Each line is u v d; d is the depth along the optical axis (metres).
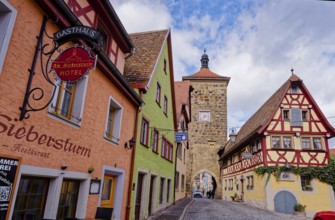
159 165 13.83
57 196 4.98
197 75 38.25
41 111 4.51
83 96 5.86
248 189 22.20
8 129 3.82
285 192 18.41
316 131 19.75
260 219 13.09
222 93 36.44
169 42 15.38
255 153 21.16
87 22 6.96
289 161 19.11
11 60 3.84
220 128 35.00
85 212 6.00
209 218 12.77
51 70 4.35
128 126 8.97
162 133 14.26
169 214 13.23
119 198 8.22
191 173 33.41
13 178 3.90
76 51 4.37
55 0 4.55
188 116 24.56
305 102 20.36
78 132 5.70
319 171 18.64
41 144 4.53
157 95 13.27
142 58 12.49
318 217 11.38
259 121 22.98
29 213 4.54
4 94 3.73
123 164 8.53
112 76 7.20
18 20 3.98
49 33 4.75
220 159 32.81
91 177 6.30
